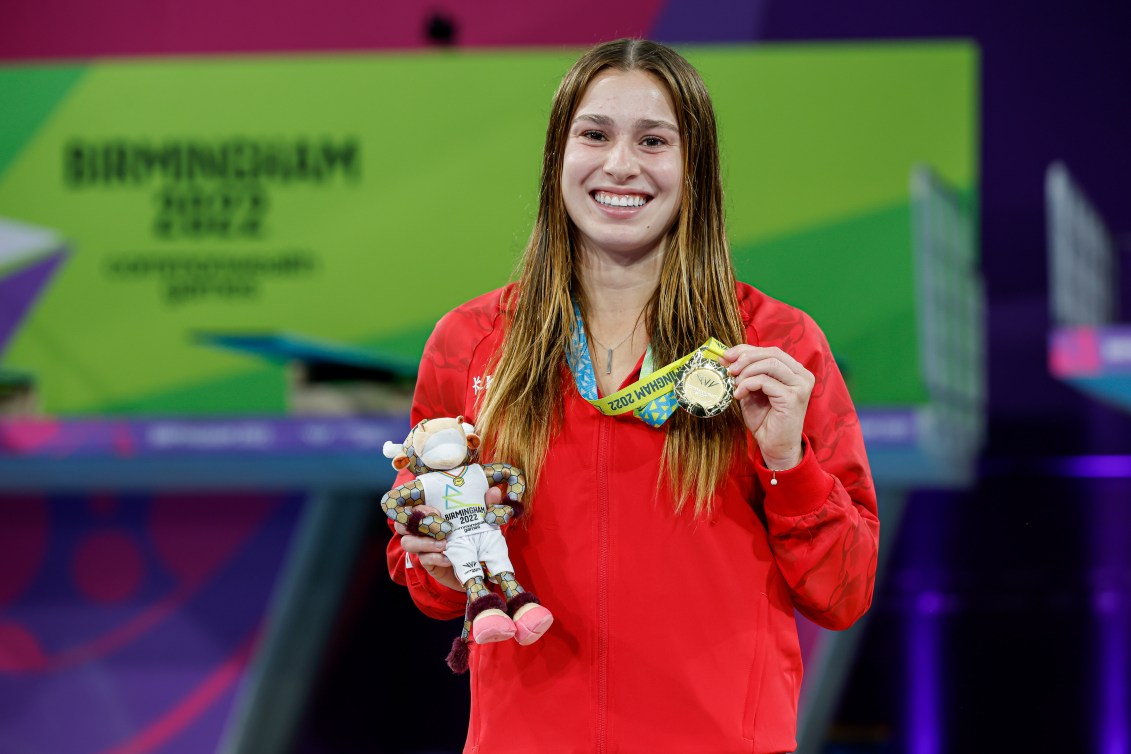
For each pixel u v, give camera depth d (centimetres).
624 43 560
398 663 2262
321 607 1864
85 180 1764
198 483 1777
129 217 1758
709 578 517
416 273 1727
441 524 520
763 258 1648
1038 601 1903
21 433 1764
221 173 1750
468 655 539
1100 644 1905
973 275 1653
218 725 1827
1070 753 1952
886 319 1627
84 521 1853
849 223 1641
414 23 1817
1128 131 1709
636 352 557
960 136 1636
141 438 1752
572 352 551
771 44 1750
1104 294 1708
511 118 1719
